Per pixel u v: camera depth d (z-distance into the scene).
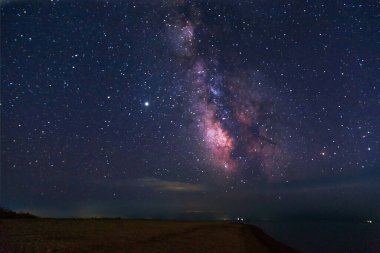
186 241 22.08
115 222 37.47
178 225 39.34
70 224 29.25
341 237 52.03
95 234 21.50
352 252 34.22
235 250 20.00
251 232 38.44
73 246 15.50
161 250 16.91
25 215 38.09
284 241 41.34
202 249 18.98
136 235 22.69
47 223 28.17
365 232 65.75
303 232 64.06
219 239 25.52
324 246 38.75
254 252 20.23
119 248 16.20
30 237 17.61
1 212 34.84
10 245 14.55
